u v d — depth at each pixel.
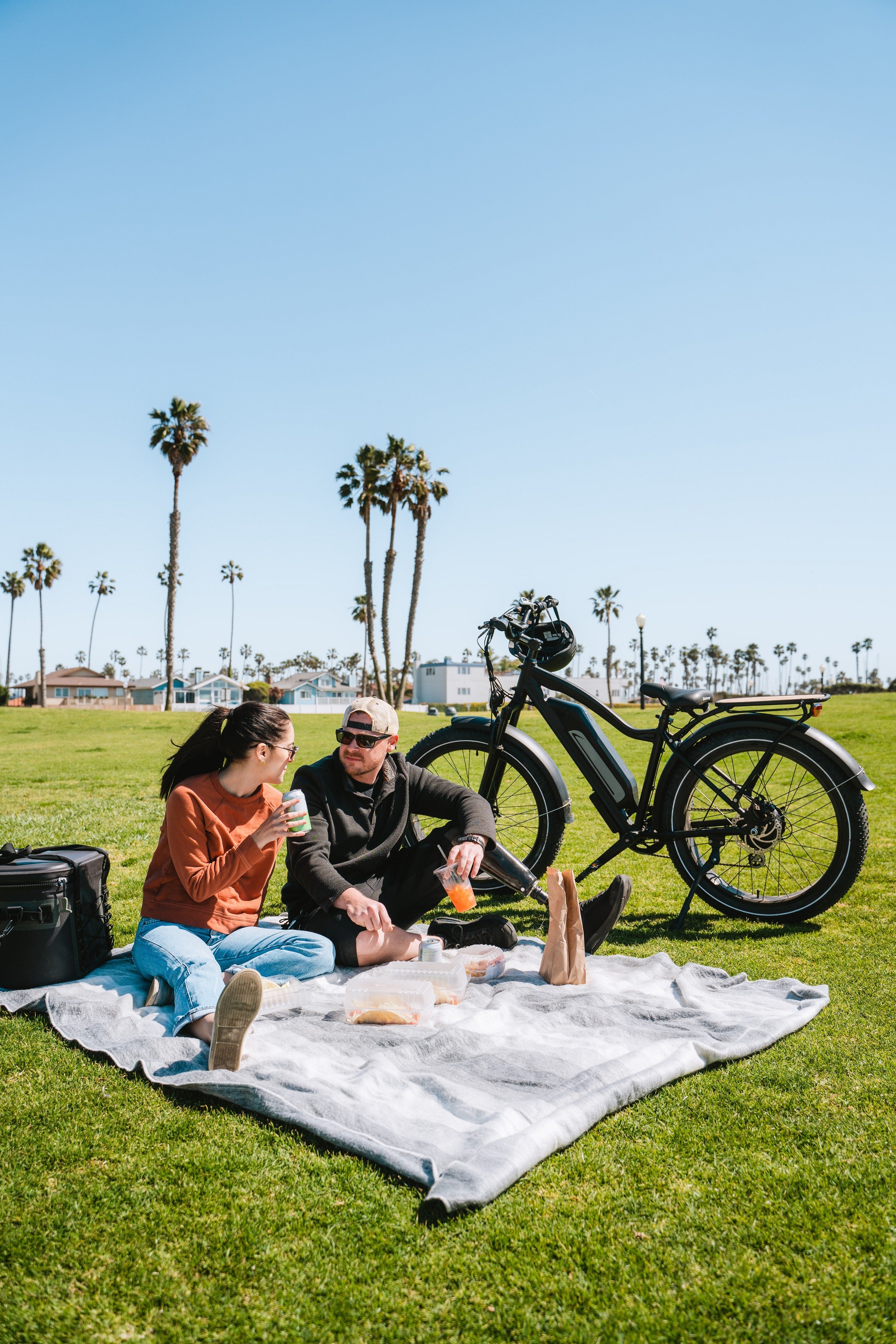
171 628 40.56
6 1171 1.93
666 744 4.25
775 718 4.02
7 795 9.50
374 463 39.72
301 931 3.31
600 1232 1.73
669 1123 2.19
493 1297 1.55
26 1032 2.73
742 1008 2.98
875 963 3.51
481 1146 1.99
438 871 3.39
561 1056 2.55
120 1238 1.70
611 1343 1.44
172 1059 2.49
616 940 3.96
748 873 5.14
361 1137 2.04
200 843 3.07
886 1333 1.45
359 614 71.06
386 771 3.63
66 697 76.81
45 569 63.34
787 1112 2.24
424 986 2.96
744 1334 1.46
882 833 6.35
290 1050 2.61
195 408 39.94
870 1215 1.78
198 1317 1.49
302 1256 1.65
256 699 3.33
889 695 36.53
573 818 4.53
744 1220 1.76
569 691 4.41
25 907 3.05
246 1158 1.99
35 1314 1.49
